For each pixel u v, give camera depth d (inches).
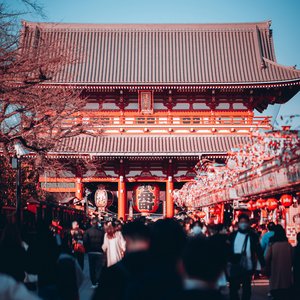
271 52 2608.3
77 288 419.8
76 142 2193.7
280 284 561.3
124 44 2623.0
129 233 284.2
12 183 1434.5
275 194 1024.2
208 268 202.4
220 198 1333.7
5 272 344.8
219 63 2513.5
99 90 2241.6
